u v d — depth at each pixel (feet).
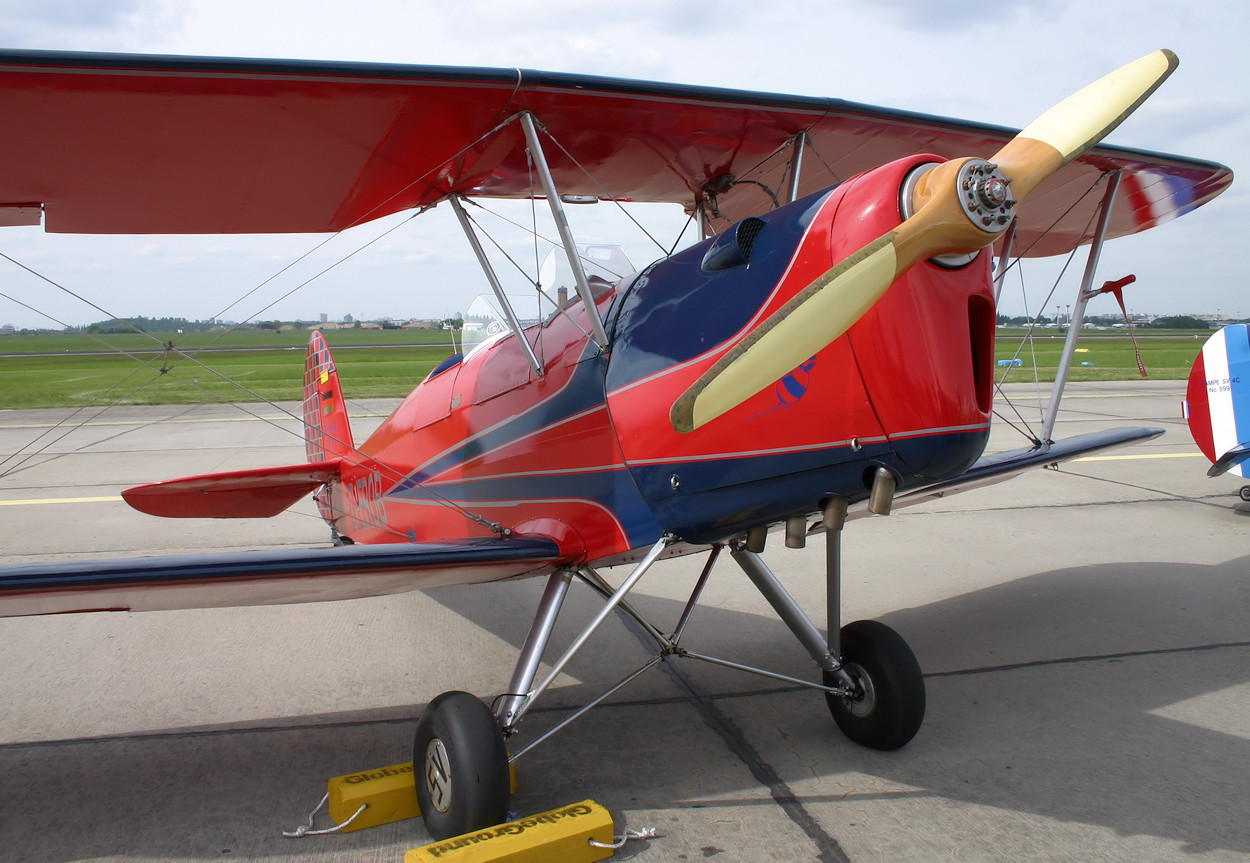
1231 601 16.03
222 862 8.14
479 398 12.94
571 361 10.78
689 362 9.07
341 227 12.86
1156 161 13.35
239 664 13.73
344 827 8.68
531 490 11.60
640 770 9.88
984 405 8.30
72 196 10.75
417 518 15.37
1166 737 10.52
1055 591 16.94
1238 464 22.86
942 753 10.18
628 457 9.77
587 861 8.00
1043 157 8.11
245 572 8.22
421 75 8.66
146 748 10.66
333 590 9.71
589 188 12.90
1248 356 21.89
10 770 10.07
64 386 80.89
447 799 8.32
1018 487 28.27
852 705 10.43
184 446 40.19
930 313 7.82
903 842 8.29
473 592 18.25
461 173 11.30
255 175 10.57
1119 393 62.64
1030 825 8.56
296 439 42.47
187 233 12.50
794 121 10.89
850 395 8.02
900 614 15.85
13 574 7.45
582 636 9.41
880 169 8.05
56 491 29.30
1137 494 26.73
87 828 8.76
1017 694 11.96
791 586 17.79
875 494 8.09
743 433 8.71
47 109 8.36
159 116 8.75
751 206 14.69
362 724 11.42
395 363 124.67
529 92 9.25
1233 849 8.10
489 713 8.59
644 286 10.12
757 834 8.47
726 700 11.97
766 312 8.48
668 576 19.13
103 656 14.06
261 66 8.16
